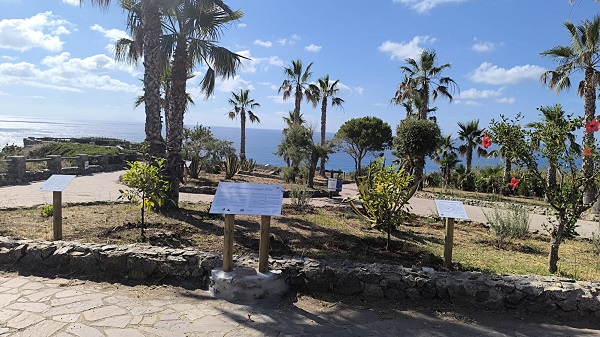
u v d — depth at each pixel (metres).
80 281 4.47
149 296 4.16
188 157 16.12
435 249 6.61
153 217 7.44
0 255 4.79
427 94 21.09
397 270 4.54
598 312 4.07
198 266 4.57
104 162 19.12
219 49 8.54
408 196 6.13
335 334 3.54
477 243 7.63
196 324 3.55
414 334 3.62
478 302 4.25
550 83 16.73
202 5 8.14
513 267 5.80
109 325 3.43
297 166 17.84
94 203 9.05
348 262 4.82
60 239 5.48
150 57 8.26
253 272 4.33
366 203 6.24
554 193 5.44
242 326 3.58
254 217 8.28
